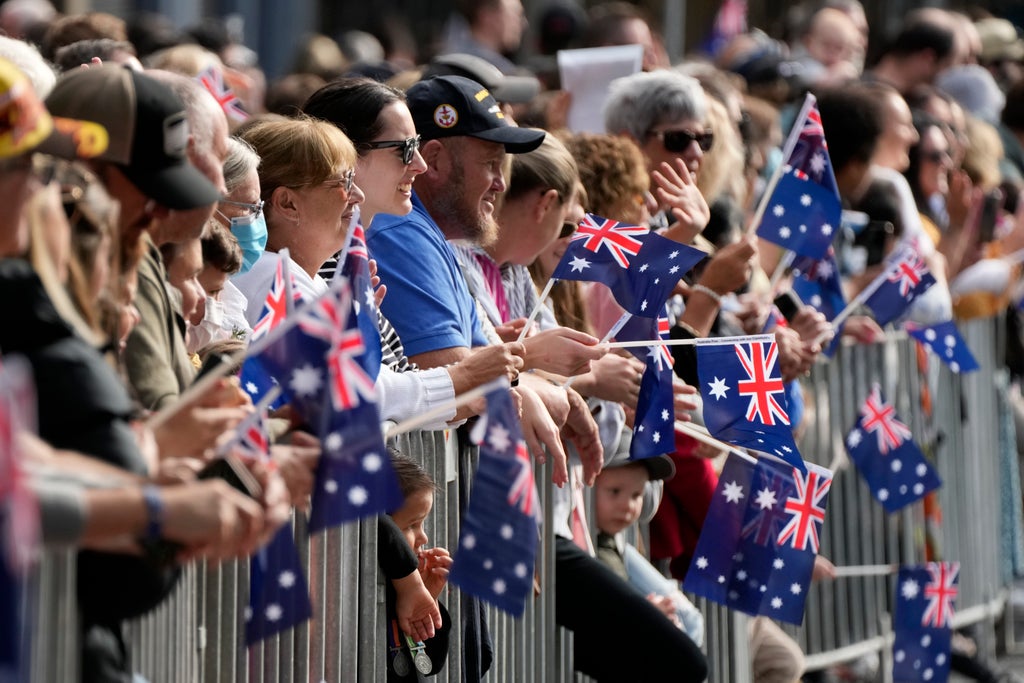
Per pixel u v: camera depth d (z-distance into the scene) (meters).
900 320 25.64
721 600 18.11
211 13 45.62
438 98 17.52
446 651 15.45
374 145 16.28
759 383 17.33
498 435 12.05
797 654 23.23
